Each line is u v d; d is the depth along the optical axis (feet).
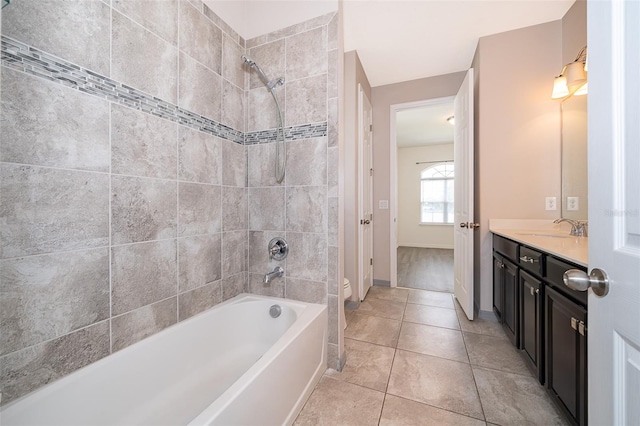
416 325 7.27
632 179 1.60
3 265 2.72
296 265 5.63
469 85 7.42
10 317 2.77
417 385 4.86
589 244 2.02
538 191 7.07
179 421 3.75
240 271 5.99
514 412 4.21
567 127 6.66
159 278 4.26
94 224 3.43
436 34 7.47
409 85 10.18
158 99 4.20
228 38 5.61
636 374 1.59
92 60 3.38
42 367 2.99
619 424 1.72
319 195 5.41
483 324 7.29
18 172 2.79
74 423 3.12
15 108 2.76
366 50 8.23
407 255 17.75
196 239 4.91
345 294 6.94
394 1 6.27
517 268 5.67
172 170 4.45
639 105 1.54
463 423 4.02
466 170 7.78
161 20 4.24
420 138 18.67
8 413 2.66
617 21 1.71
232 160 5.73
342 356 5.40
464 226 7.79
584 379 3.26
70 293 3.21
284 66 5.67
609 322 1.81
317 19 5.40
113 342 3.65
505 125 7.29
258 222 5.98
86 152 3.33
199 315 4.84
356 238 8.44
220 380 4.65
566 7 6.47
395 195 10.53
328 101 5.30
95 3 3.41
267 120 5.85
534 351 4.82
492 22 6.98
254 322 5.57
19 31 2.78
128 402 3.65
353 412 4.24
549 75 6.97
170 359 4.24
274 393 3.53
